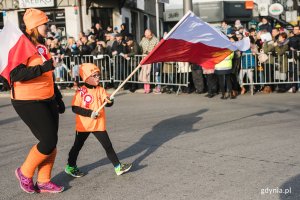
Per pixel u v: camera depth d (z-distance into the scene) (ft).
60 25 65.10
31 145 22.97
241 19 91.15
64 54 46.68
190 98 39.50
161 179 16.71
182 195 14.90
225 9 88.69
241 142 22.13
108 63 45.57
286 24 114.62
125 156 20.30
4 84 15.05
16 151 21.72
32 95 14.64
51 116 14.96
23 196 15.29
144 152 20.89
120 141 23.30
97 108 16.96
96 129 16.94
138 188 15.80
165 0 44.37
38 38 14.79
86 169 18.39
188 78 42.32
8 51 14.10
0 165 19.25
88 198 14.97
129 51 44.52
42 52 14.76
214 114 30.81
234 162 18.61
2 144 23.32
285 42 41.04
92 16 65.82
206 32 19.44
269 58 41.19
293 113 30.22
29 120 14.74
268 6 83.25
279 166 17.81
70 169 17.19
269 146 21.13
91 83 17.04
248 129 25.30
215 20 88.69
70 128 27.32
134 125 27.61
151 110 33.35
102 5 65.46
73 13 64.28
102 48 45.39
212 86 39.60
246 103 35.68
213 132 24.77
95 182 16.67
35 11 14.75
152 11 85.15
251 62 41.11
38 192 15.62
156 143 22.61
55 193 15.56
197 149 21.04
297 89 42.50
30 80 14.58
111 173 17.72
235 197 14.53
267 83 41.39
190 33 19.02
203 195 14.83
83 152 21.12
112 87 46.93
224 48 20.12
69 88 47.09
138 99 39.68
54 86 15.61
